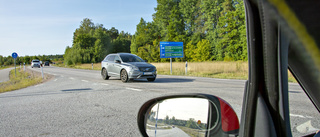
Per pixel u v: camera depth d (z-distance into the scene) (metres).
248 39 0.78
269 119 0.78
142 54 64.44
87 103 5.91
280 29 0.65
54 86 10.65
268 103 0.80
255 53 0.76
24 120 4.46
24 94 8.31
